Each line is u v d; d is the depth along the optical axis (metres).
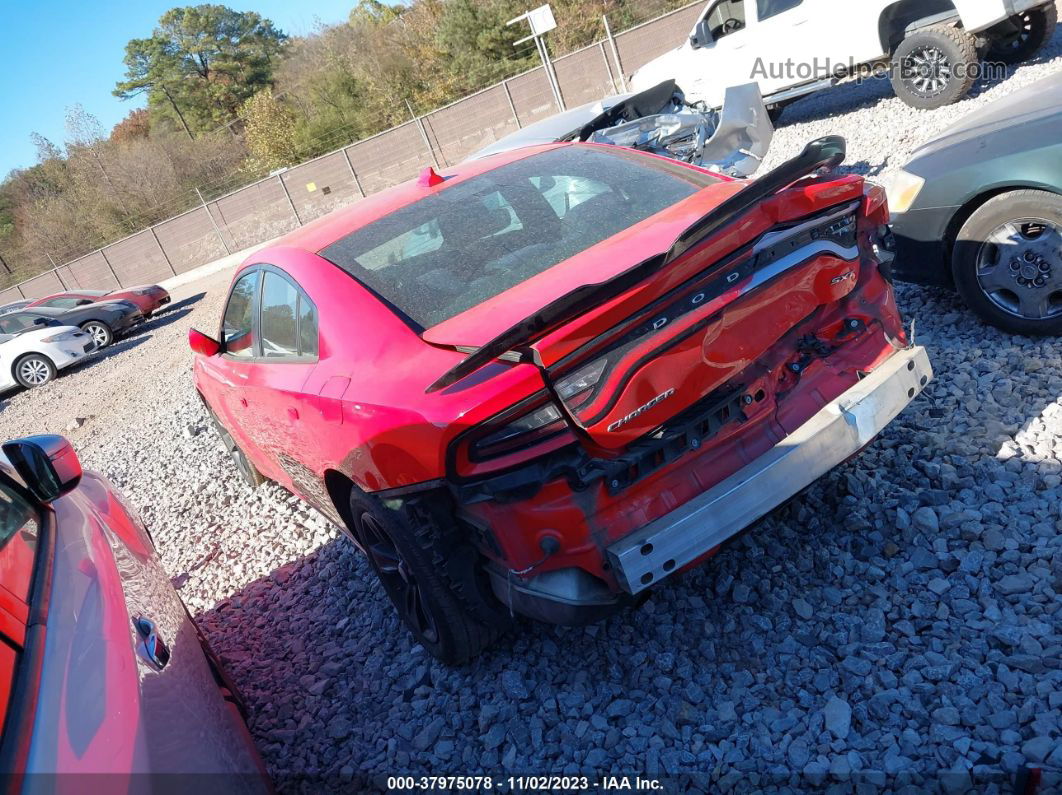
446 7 35.25
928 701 2.24
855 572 2.78
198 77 63.94
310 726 3.11
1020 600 2.46
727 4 10.13
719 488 2.35
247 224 29.00
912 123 8.38
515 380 2.14
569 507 2.28
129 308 18.12
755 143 7.05
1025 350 3.69
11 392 16.36
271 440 3.76
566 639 2.94
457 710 2.87
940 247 3.92
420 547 2.58
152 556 3.01
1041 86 4.05
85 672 1.62
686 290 2.20
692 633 2.74
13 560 1.93
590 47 24.00
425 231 3.11
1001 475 2.97
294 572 4.38
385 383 2.49
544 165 3.44
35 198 56.78
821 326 2.59
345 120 38.94
